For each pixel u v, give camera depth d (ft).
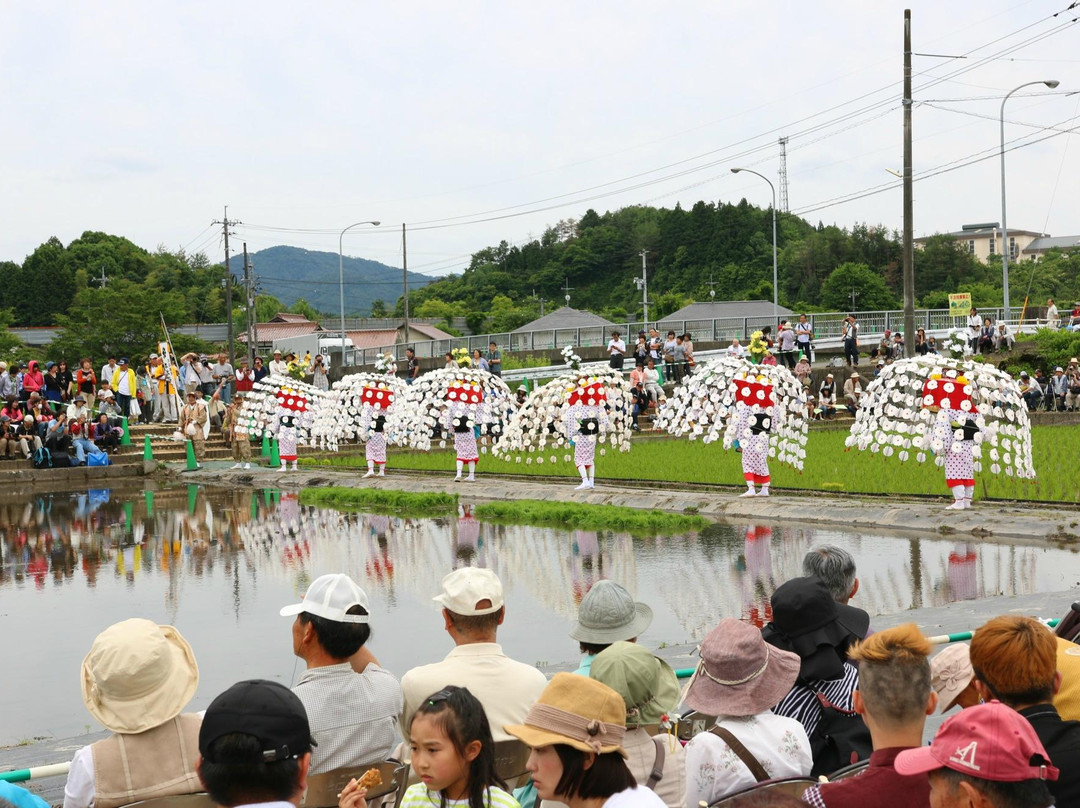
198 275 391.86
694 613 40.93
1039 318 188.14
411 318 406.62
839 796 11.57
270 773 10.75
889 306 364.17
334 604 15.79
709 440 74.02
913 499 66.49
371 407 93.04
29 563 57.98
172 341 223.71
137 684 14.17
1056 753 12.25
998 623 12.80
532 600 44.78
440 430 117.70
